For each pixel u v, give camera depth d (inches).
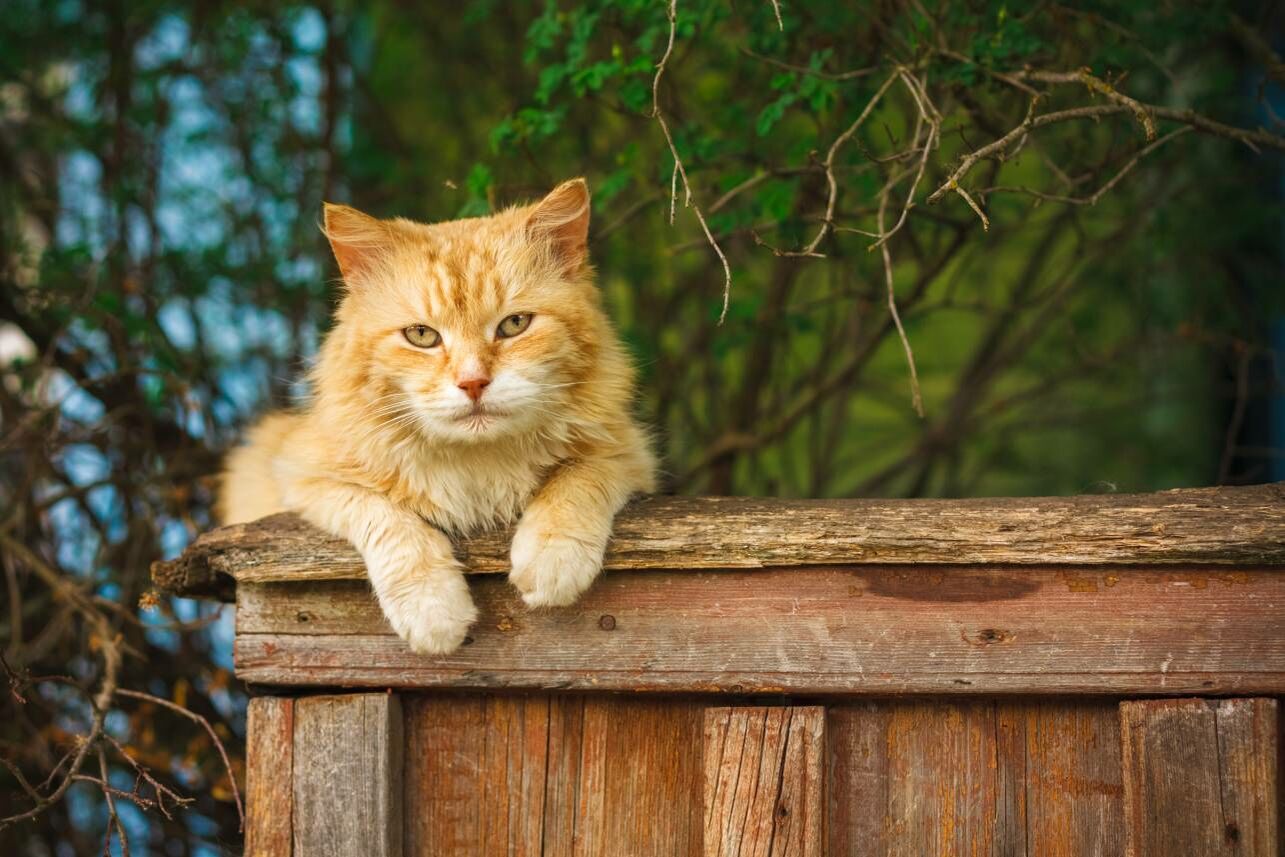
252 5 196.4
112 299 160.9
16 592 154.0
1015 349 200.7
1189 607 95.6
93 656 169.3
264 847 99.0
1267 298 197.6
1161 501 97.5
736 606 99.2
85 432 166.1
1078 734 98.0
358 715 99.3
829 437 211.2
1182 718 94.7
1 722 166.7
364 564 100.2
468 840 101.7
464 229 118.1
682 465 198.5
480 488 111.3
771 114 135.0
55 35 191.0
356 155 199.8
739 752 97.8
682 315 206.2
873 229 162.7
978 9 145.5
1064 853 97.5
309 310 190.1
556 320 113.0
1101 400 236.7
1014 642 96.9
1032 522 96.4
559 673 99.6
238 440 176.2
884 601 98.2
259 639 101.0
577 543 99.1
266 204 200.7
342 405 112.3
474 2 199.9
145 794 159.6
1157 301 205.6
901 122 180.5
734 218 149.5
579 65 154.2
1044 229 202.4
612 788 101.1
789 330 184.7
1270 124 186.9
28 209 189.9
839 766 99.7
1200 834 93.9
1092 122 148.3
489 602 101.0
